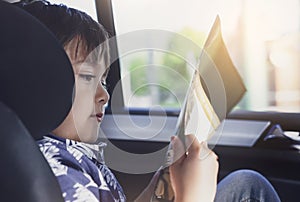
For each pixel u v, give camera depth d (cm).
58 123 62
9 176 55
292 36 196
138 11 200
